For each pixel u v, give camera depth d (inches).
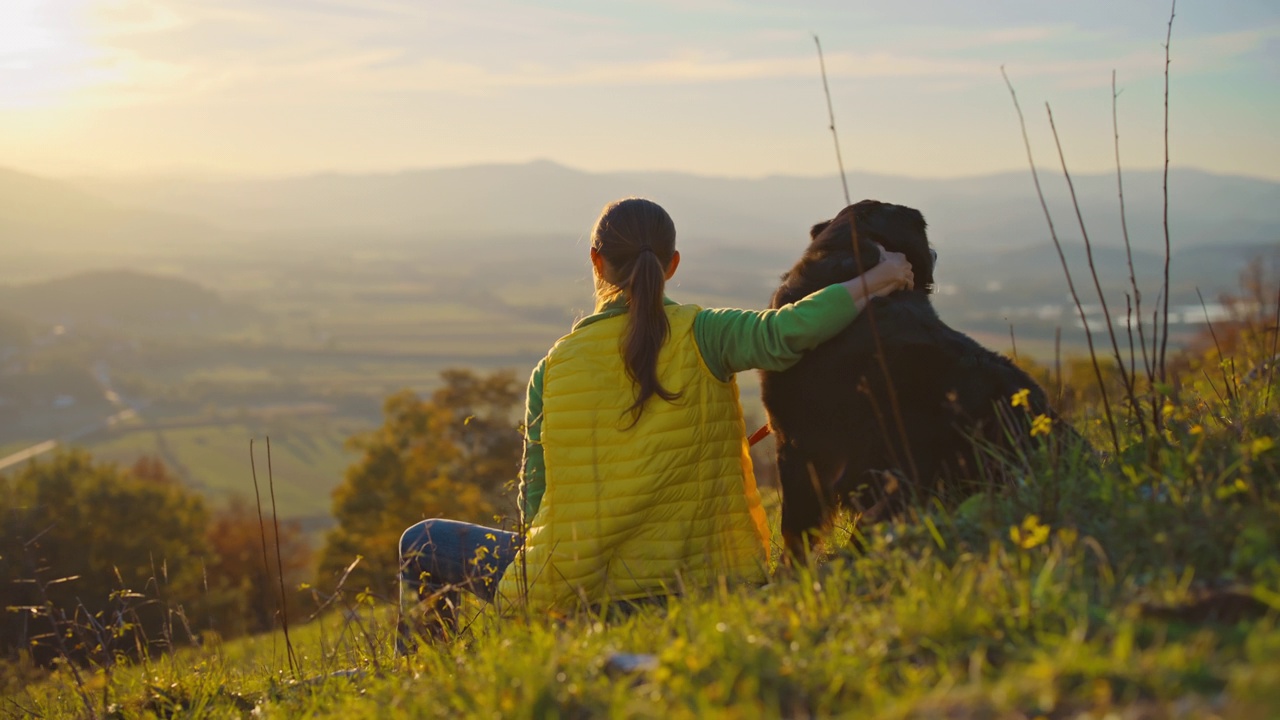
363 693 120.4
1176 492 94.7
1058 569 87.8
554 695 83.6
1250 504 91.7
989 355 122.3
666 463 119.8
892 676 76.1
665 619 103.6
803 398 128.6
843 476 125.6
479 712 86.3
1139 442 118.6
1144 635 73.1
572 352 123.8
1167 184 107.2
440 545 141.7
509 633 112.4
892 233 133.8
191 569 1007.0
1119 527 93.4
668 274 131.8
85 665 166.1
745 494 127.6
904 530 103.1
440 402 1365.7
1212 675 62.7
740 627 87.0
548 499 121.8
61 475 1021.2
